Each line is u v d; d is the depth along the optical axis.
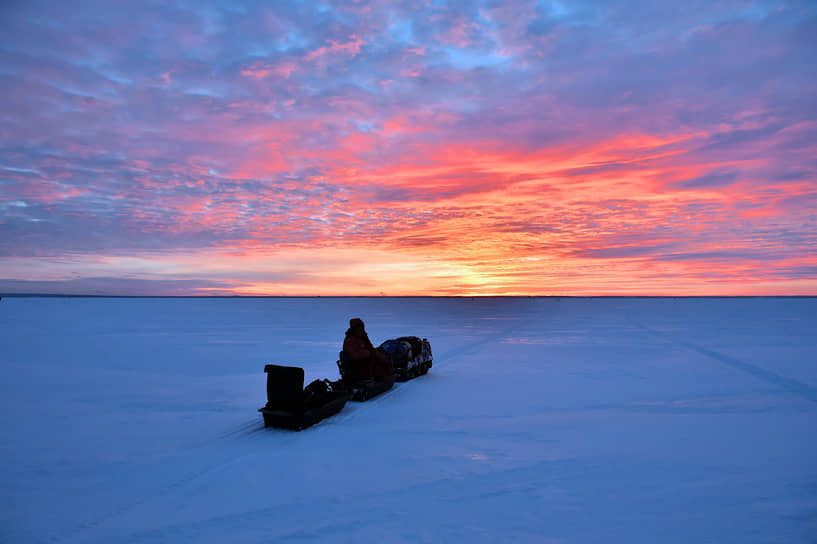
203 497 4.56
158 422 7.37
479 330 26.98
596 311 58.91
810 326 28.47
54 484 4.93
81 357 14.81
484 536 3.73
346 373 8.98
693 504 4.29
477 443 6.17
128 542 3.72
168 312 53.38
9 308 65.94
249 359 14.34
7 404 8.63
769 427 6.79
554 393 9.33
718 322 33.34
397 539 3.70
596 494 4.53
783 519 3.98
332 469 5.27
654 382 10.44
